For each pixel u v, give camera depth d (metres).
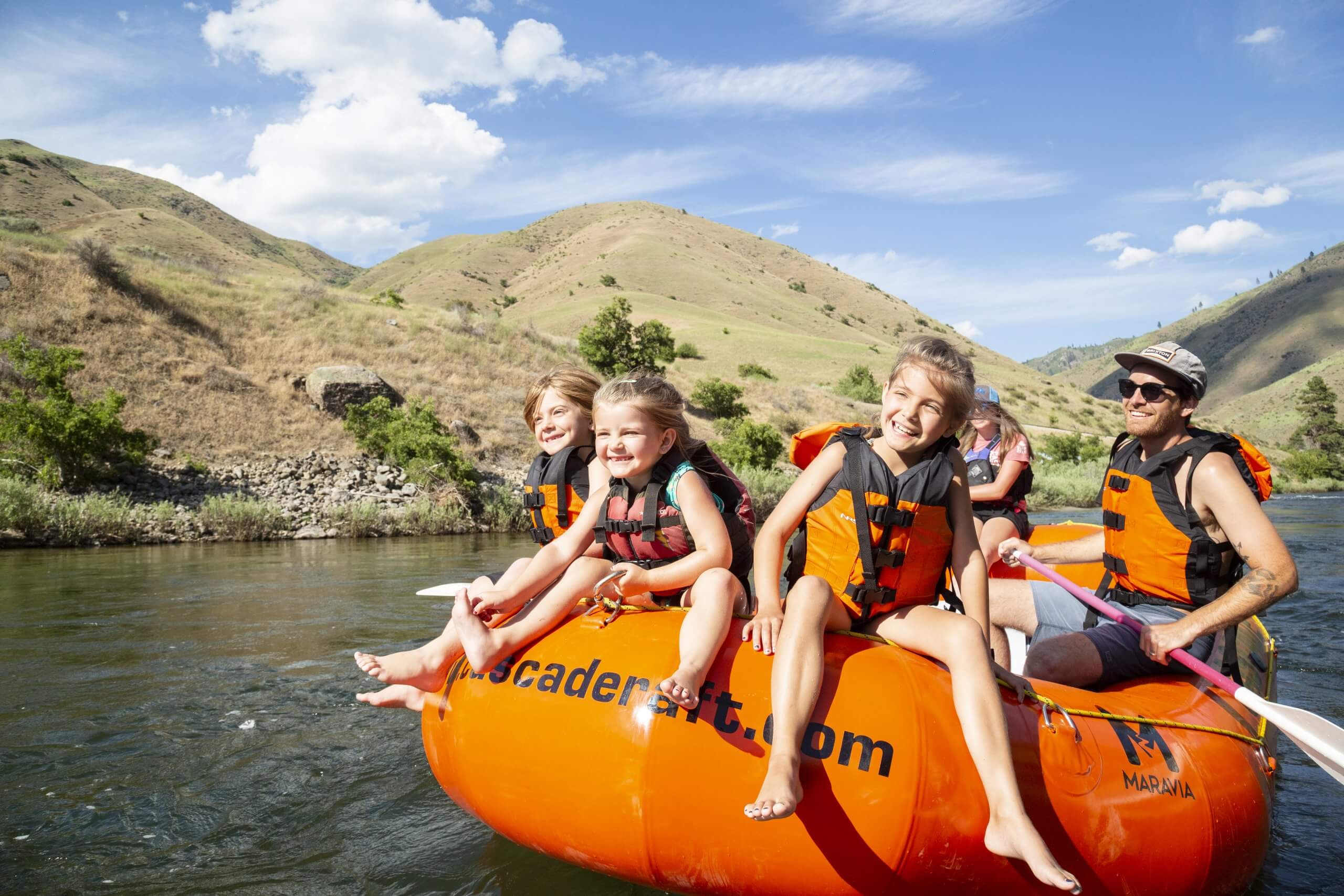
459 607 2.54
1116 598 3.47
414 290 138.50
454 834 3.04
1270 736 3.27
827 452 2.69
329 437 20.30
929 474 2.55
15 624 6.75
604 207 195.50
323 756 3.80
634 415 2.74
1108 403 93.12
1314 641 6.62
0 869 2.73
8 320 19.69
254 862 2.81
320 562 11.23
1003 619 3.94
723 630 2.43
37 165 129.88
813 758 2.18
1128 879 2.31
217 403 20.19
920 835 2.11
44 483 14.98
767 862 2.17
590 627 2.60
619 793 2.25
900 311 148.25
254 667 5.35
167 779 3.51
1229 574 3.24
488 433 22.98
